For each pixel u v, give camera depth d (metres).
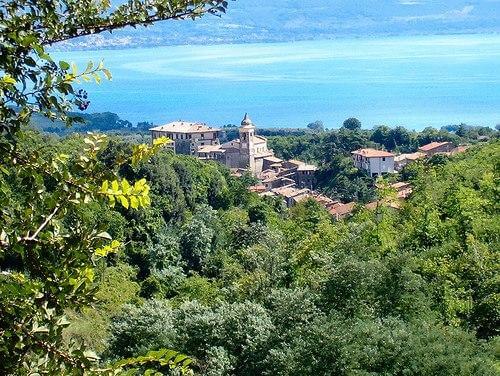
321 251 38.41
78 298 4.49
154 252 63.06
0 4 5.06
